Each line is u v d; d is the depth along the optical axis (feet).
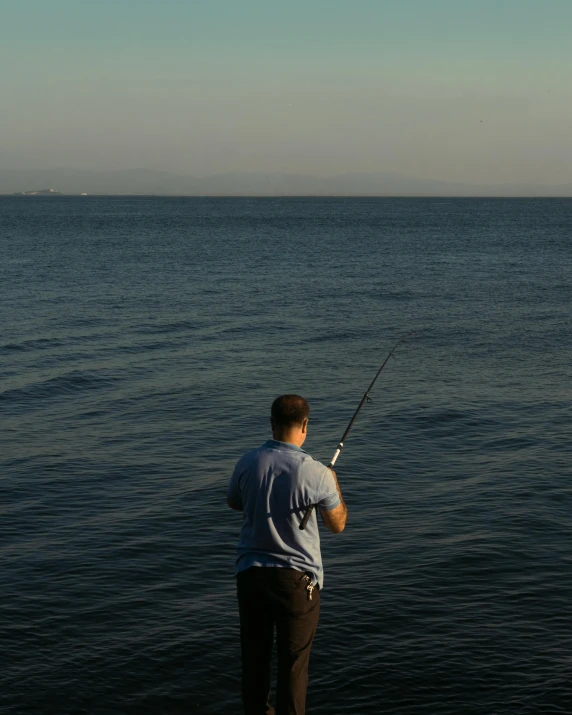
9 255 160.86
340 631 20.27
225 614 21.31
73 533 26.73
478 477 32.58
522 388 49.32
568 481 31.94
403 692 17.92
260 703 13.55
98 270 130.82
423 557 24.68
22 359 58.80
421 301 94.07
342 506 13.46
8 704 17.49
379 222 338.95
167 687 18.25
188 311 84.99
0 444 37.50
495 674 18.52
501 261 150.82
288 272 129.18
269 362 58.18
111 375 53.26
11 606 21.59
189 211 506.89
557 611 21.29
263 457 13.46
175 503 29.58
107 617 21.12
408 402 45.55
